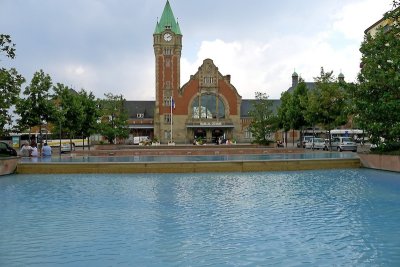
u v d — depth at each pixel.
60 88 55.31
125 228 14.62
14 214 16.98
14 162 31.66
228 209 17.73
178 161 32.50
